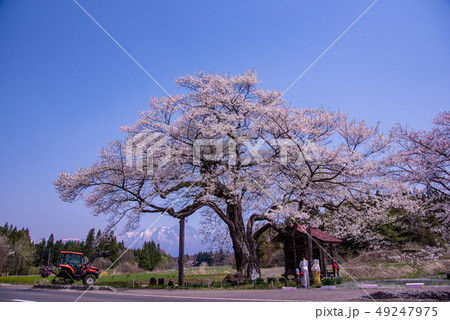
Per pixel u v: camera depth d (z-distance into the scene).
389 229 17.95
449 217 12.20
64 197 17.78
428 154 12.04
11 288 18.92
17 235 63.28
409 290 9.77
